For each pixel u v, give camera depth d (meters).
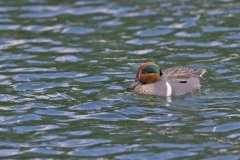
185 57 20.92
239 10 24.89
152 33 23.11
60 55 21.50
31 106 17.33
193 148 14.48
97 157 14.18
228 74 19.39
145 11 25.19
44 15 25.20
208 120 16.09
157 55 21.22
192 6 25.58
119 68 20.22
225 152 14.22
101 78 19.45
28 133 15.59
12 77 19.59
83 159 14.09
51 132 15.62
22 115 16.72
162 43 22.22
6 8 25.95
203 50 21.47
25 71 20.11
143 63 19.56
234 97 17.66
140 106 17.27
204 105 17.22
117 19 24.55
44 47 22.23
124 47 22.05
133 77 19.47
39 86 18.88
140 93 18.22
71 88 18.66
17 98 17.94
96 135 15.36
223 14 24.55
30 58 21.27
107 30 23.61
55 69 20.28
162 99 17.81
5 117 16.59
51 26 24.12
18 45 22.45
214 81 18.91
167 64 20.42
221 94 17.94
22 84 19.02
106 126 15.91
